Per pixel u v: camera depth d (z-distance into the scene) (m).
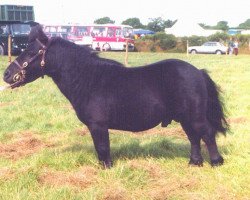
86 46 6.98
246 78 20.84
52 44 6.81
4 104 13.54
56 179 6.47
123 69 6.88
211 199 5.78
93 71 6.78
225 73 23.92
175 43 62.47
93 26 58.34
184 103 6.70
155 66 6.88
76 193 5.96
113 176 6.54
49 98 14.17
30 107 12.71
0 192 6.02
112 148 8.07
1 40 38.03
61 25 59.50
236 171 6.79
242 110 12.09
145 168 6.82
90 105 6.72
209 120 7.02
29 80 6.94
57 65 6.81
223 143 8.23
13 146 8.70
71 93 6.82
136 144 8.12
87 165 7.17
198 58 41.03
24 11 40.88
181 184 6.29
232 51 57.84
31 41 6.86
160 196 5.90
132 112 6.77
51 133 9.91
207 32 86.06
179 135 9.66
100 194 5.90
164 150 8.06
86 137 9.34
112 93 6.73
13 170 6.78
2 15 40.03
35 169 6.73
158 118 6.86
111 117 6.80
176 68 6.76
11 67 6.87
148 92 6.73
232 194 5.96
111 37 57.12
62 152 7.77
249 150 7.82
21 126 10.50
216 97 7.00
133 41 59.09
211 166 7.07
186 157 7.67
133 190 6.17
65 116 11.36
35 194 5.94
